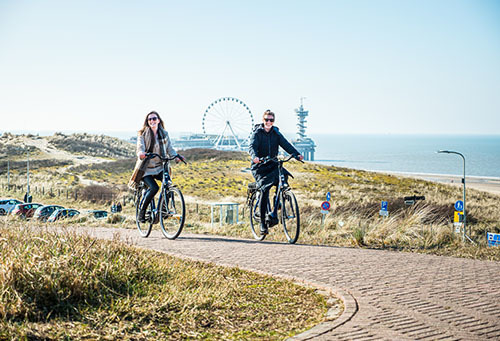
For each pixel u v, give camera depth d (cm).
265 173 879
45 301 425
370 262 677
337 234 1013
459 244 898
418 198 1443
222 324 418
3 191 4278
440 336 382
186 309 440
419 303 473
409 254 744
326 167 5672
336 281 563
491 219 2647
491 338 379
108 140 10406
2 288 416
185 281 528
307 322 425
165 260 623
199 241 870
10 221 1001
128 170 6044
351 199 3616
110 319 404
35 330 365
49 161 6900
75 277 455
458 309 455
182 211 855
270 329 409
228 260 689
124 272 512
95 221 1593
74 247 550
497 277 585
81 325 388
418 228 1014
